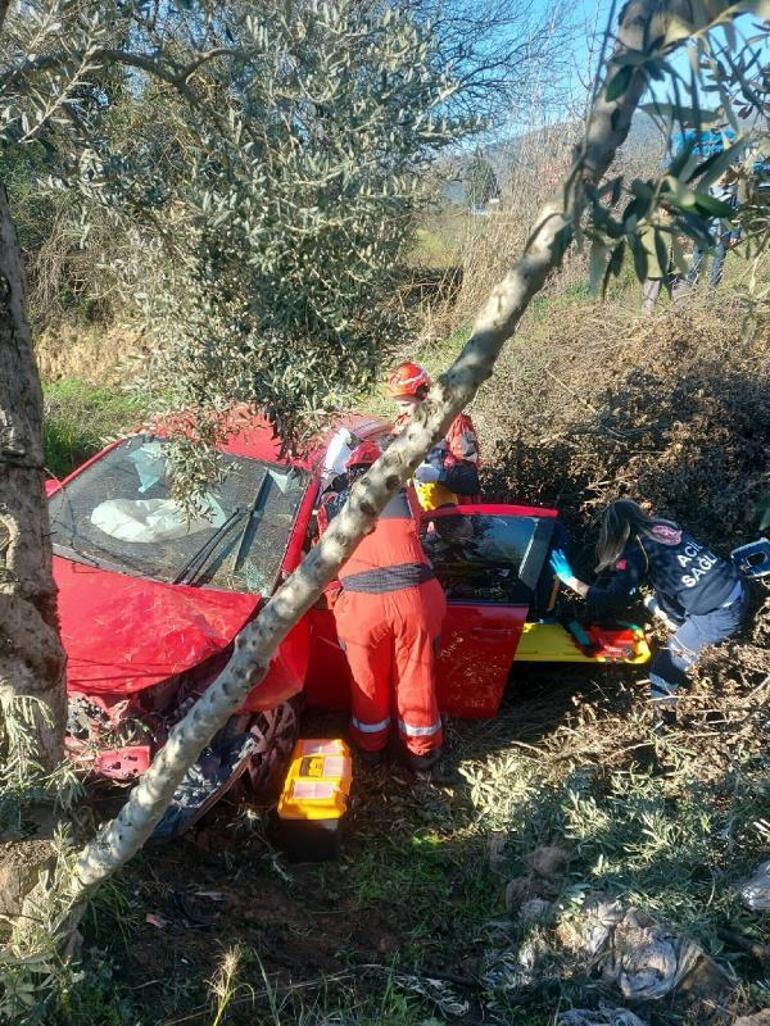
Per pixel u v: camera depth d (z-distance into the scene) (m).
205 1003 2.82
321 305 2.51
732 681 4.53
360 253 2.43
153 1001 2.77
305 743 4.03
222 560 4.21
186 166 2.58
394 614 4.09
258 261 2.39
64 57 2.35
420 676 4.24
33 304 11.61
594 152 1.33
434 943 3.40
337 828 3.74
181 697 3.71
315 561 1.88
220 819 3.90
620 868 3.35
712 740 4.22
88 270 10.73
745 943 3.08
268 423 3.04
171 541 4.28
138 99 2.82
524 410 7.17
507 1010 2.97
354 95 2.38
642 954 2.94
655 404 6.25
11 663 2.44
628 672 5.27
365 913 3.58
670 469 5.73
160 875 3.44
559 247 1.33
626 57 1.15
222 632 3.67
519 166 10.75
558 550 4.78
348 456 4.72
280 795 4.04
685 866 3.40
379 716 4.36
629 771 4.19
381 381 3.14
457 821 4.21
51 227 11.27
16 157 2.53
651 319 7.02
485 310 1.58
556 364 7.44
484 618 4.57
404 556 4.14
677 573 4.51
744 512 5.58
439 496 5.51
